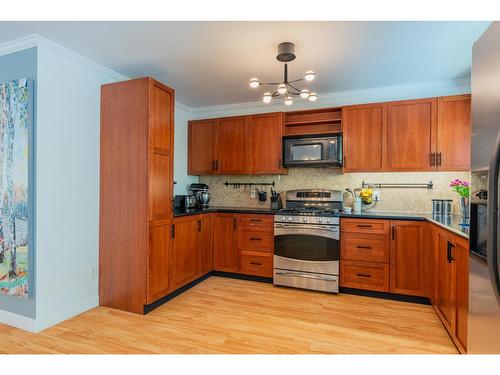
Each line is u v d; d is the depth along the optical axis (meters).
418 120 3.14
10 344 2.08
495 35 1.23
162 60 2.73
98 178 2.80
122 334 2.24
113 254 2.73
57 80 2.43
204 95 3.83
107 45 2.43
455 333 1.96
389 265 2.95
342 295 3.10
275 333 2.27
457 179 3.26
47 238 2.35
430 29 2.17
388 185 3.52
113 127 2.75
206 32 2.22
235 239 3.64
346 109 3.43
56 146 2.42
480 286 1.38
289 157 3.68
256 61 2.77
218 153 4.09
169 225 2.89
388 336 2.22
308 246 3.23
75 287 2.58
